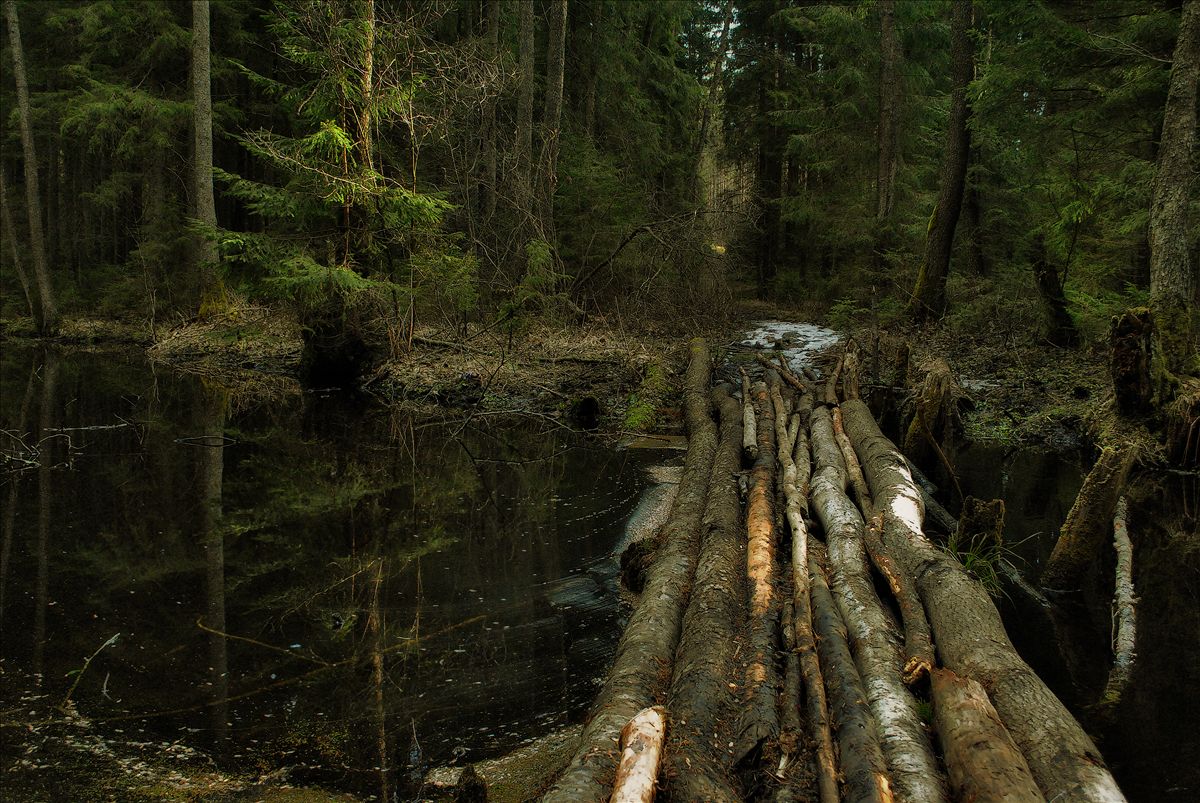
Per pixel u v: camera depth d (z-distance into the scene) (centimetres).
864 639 360
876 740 275
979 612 373
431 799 296
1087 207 1223
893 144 2131
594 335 1521
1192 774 311
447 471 823
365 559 562
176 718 345
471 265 1338
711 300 1783
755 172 2942
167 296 2092
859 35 2228
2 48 2427
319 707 360
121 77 2117
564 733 344
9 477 766
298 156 1149
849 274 2345
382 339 1322
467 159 1655
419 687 381
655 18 2598
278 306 1689
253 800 292
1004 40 1259
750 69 2792
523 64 1683
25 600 472
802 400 986
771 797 251
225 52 2150
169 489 735
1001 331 1403
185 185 2045
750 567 436
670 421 1068
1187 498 719
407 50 1246
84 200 2639
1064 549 513
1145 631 449
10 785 293
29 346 1858
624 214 1872
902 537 480
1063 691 380
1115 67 1154
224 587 503
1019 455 902
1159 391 835
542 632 448
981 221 2000
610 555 575
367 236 1221
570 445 950
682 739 273
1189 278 865
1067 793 244
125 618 451
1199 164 1040
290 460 860
